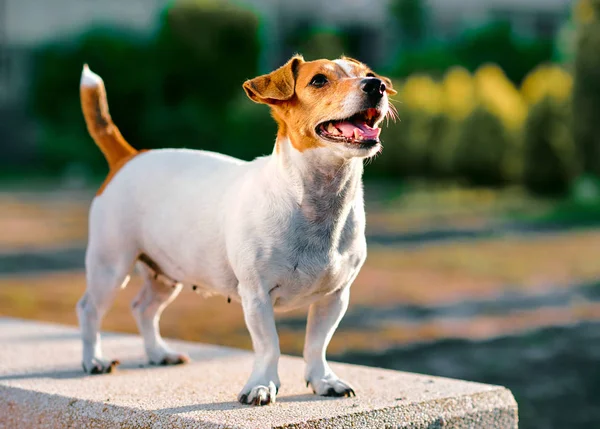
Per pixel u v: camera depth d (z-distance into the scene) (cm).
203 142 3378
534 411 572
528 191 2352
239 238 372
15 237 1530
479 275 1142
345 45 4522
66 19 4003
